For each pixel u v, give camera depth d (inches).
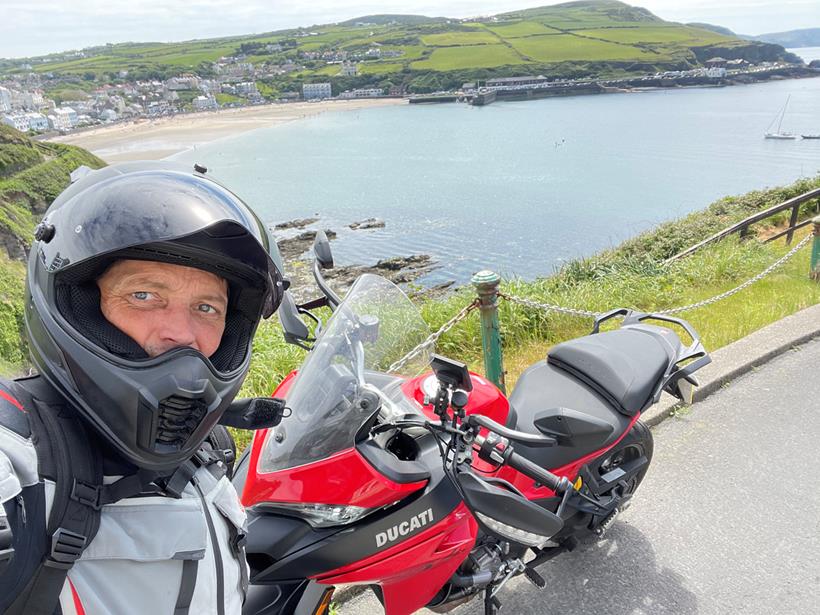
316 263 98.0
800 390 191.2
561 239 1582.2
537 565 120.2
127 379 36.6
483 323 179.3
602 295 299.4
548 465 110.7
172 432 38.2
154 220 38.5
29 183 2004.2
